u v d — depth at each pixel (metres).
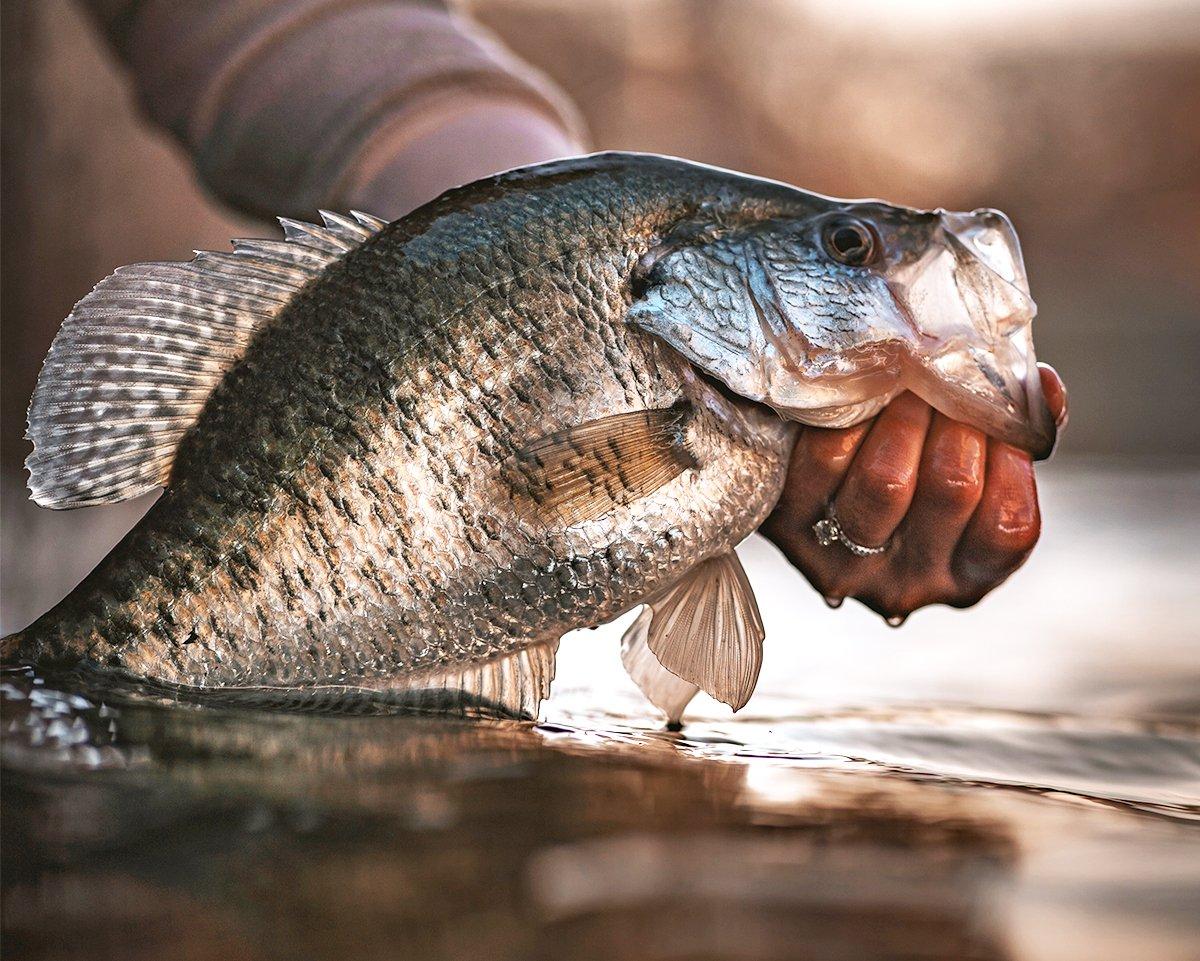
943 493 0.83
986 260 0.83
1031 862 0.66
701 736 0.82
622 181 0.81
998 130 4.76
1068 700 1.02
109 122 2.45
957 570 0.85
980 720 0.94
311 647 0.78
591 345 0.80
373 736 0.74
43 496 0.80
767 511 0.84
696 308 0.81
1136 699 1.03
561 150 1.09
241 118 1.08
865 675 1.08
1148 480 3.00
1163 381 4.03
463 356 0.78
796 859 0.65
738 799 0.70
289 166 1.08
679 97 4.48
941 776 0.77
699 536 0.82
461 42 1.11
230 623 0.77
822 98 4.61
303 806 0.67
